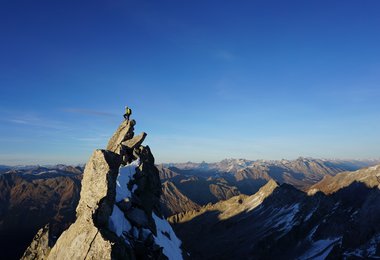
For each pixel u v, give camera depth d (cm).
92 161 5075
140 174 7250
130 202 5975
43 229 6844
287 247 19212
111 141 8656
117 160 5241
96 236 4416
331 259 15638
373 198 18175
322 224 19838
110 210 4912
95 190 4841
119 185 6259
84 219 4678
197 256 12338
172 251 7200
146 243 5619
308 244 18738
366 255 14175
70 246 4581
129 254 4669
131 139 8350
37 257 6425
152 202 7156
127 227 5519
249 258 19275
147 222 6238
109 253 4228
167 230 8412
